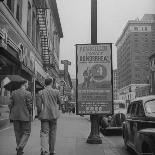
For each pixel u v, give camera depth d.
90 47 11.77
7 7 17.11
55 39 54.78
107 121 17.50
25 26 24.02
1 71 17.62
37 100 8.66
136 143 8.44
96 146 11.02
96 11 11.92
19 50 20.42
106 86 11.64
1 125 17.05
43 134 8.62
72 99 118.81
